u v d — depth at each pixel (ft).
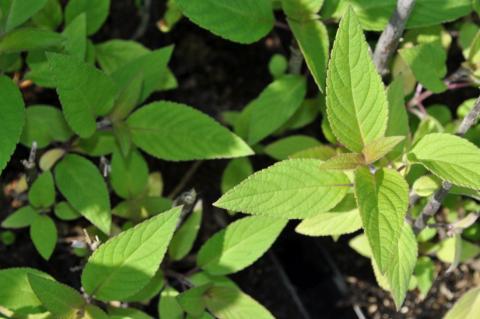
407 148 2.53
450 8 2.64
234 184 2.80
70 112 2.55
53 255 2.82
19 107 2.50
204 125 2.61
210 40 3.04
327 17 2.68
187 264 2.83
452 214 2.85
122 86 2.70
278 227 2.60
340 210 2.52
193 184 2.93
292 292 2.88
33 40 2.57
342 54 2.29
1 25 2.59
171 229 2.37
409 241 2.44
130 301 2.67
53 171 2.83
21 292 2.48
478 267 2.91
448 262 2.86
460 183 2.30
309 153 2.60
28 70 2.91
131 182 2.72
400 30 2.57
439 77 2.71
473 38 2.81
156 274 2.67
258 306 2.59
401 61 2.80
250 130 2.74
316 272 2.92
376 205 2.29
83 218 2.85
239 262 2.61
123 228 2.75
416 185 2.50
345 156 2.36
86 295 2.46
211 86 3.01
